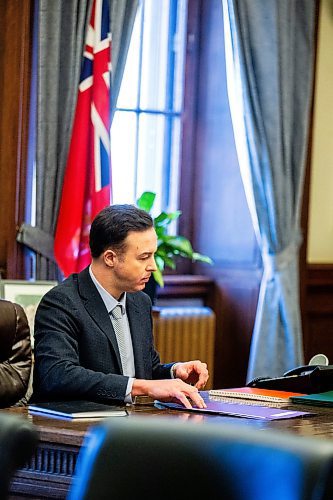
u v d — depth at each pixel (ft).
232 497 4.65
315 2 19.71
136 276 10.64
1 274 15.58
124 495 4.86
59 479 8.36
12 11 15.49
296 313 19.16
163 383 9.80
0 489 4.84
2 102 15.57
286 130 19.03
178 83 19.89
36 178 15.51
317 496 4.42
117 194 19.06
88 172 15.80
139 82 19.27
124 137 19.12
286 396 10.91
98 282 10.78
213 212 20.11
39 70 15.47
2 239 15.66
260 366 18.99
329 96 20.97
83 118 15.75
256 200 18.88
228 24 18.52
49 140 15.57
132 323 11.05
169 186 19.99
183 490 4.77
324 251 21.29
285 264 19.07
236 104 18.71
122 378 9.91
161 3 19.52
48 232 15.62
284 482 4.52
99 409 9.18
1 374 9.86
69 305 10.57
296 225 19.30
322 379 11.29
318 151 20.89
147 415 9.27
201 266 20.26
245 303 19.65
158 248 17.25
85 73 15.83
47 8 15.49
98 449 4.95
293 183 19.35
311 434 8.75
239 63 18.54
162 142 19.75
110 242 10.61
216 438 4.79
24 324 10.21
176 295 19.56
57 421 8.78
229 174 19.86
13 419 4.98
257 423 9.18
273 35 18.74
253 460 4.65
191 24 19.97
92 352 10.56
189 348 18.85
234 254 19.83
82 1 15.74
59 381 9.98
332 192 21.29
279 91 18.81
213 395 10.87
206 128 20.13
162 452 4.85
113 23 16.19
